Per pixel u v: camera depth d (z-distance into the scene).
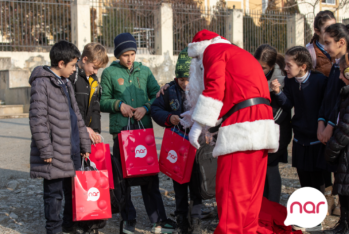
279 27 15.54
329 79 3.21
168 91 3.33
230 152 2.54
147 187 3.39
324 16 3.85
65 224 3.23
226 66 2.61
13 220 3.65
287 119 3.49
